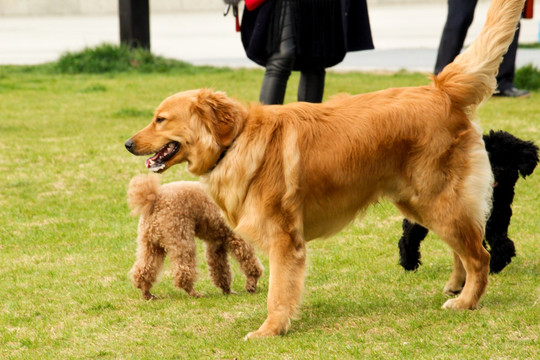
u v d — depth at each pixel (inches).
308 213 281.3
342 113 284.2
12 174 549.3
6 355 266.2
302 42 468.4
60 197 497.7
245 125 280.1
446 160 280.2
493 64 287.0
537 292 306.5
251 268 343.0
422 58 1131.9
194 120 279.4
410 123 279.0
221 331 283.4
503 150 332.5
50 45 1531.7
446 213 281.7
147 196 328.8
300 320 290.7
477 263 288.0
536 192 475.2
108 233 427.5
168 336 280.1
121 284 349.4
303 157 276.1
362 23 484.4
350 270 358.0
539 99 785.6
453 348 245.0
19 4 2564.0
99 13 2551.7
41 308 317.4
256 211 276.1
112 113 775.1
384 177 283.7
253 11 466.6
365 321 283.7
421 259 371.9
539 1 2177.7
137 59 1144.8
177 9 2586.1
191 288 334.0
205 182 286.7
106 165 570.6
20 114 784.9
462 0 721.6
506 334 255.6
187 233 331.6
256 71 1061.8
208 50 1391.5
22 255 393.4
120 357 259.3
